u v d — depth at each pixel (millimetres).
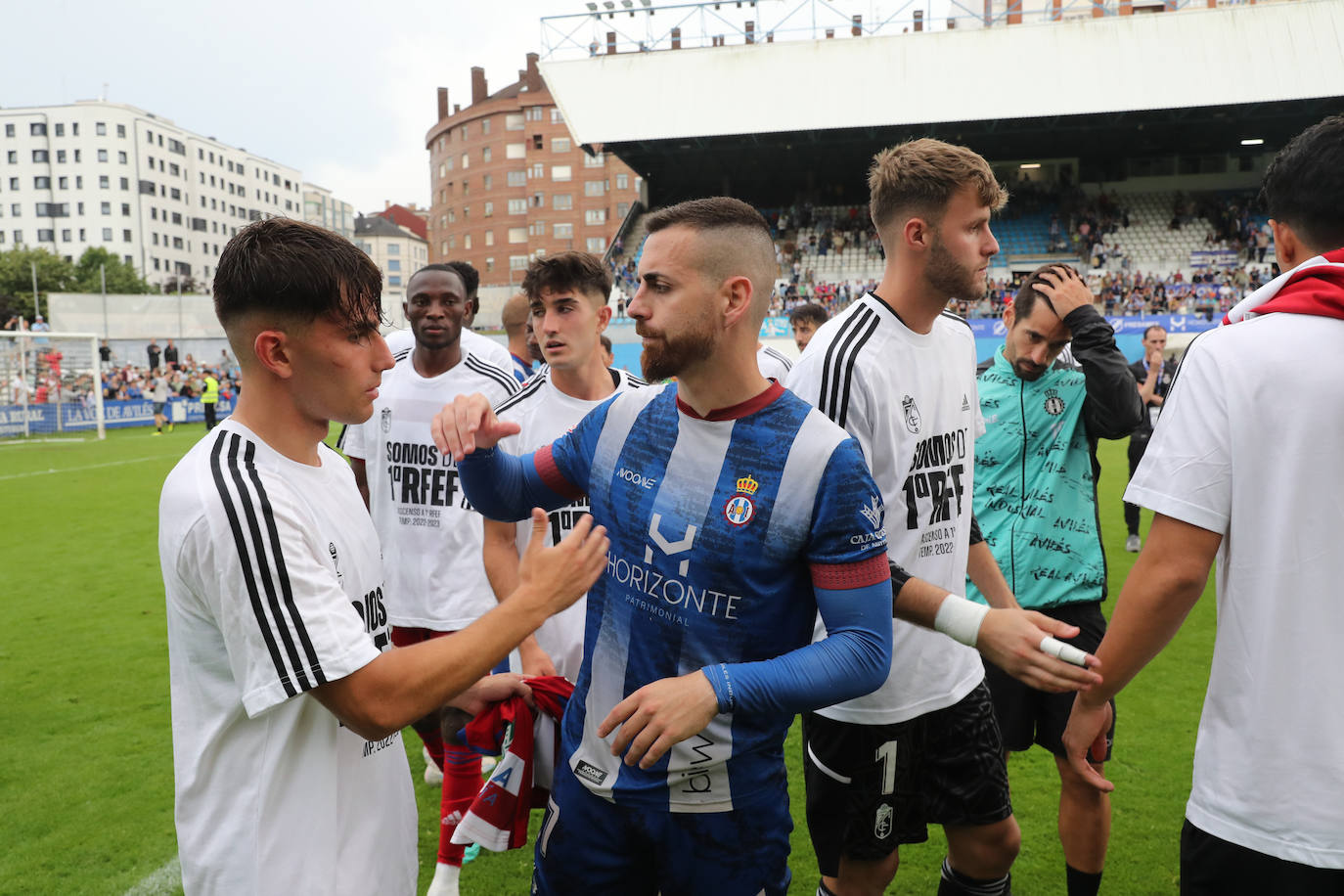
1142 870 2836
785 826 1640
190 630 1354
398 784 1574
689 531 1512
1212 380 1472
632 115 27500
